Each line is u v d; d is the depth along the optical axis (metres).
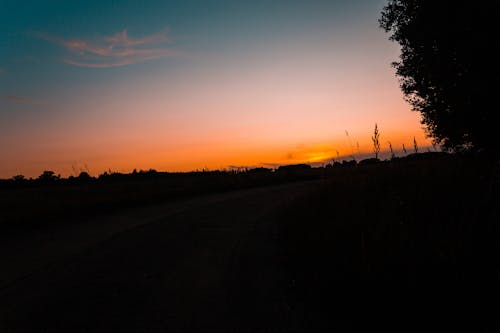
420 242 5.61
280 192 25.86
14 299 6.20
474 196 6.95
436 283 4.60
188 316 5.17
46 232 12.99
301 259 7.30
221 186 31.95
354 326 4.49
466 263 4.75
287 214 13.15
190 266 7.84
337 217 8.79
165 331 4.73
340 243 6.88
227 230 12.14
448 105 11.32
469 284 4.42
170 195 25.44
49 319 5.27
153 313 5.33
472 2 9.35
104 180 58.22
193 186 32.00
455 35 10.23
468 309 4.17
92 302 5.86
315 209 11.10
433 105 11.91
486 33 9.31
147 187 33.78
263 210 16.92
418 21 11.27
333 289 5.40
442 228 5.97
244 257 8.39
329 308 5.05
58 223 14.99
